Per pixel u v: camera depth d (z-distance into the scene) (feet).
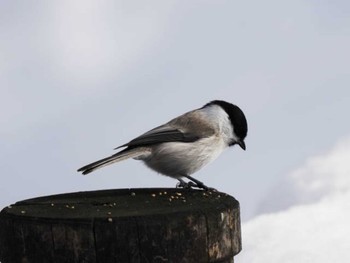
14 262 23.66
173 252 22.26
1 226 24.54
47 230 22.45
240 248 25.77
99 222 21.91
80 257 22.04
